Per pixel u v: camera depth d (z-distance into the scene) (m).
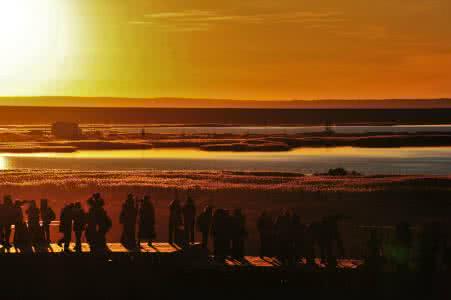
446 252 51.31
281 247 54.03
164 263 52.97
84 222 54.75
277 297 51.53
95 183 114.56
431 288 49.94
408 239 50.78
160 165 181.50
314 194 103.75
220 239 54.62
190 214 57.28
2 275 52.97
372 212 90.06
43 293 52.81
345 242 69.31
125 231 56.34
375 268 51.09
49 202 97.62
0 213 56.19
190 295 52.09
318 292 51.41
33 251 54.12
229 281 52.19
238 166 179.62
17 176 127.38
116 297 52.53
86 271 53.09
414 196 101.25
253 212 89.44
